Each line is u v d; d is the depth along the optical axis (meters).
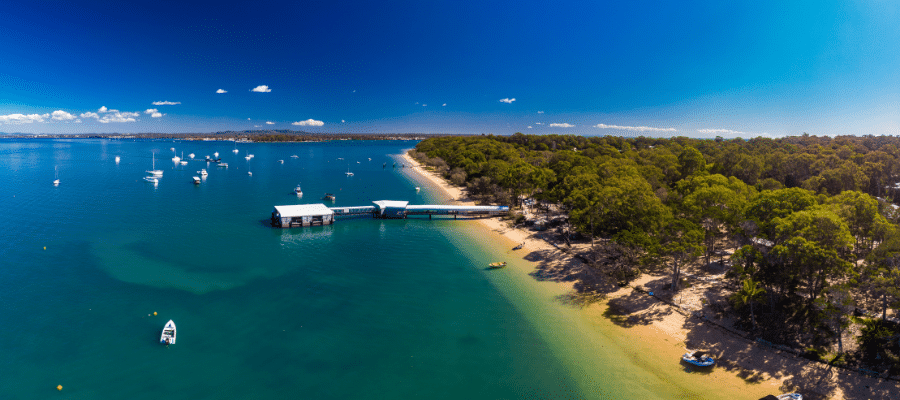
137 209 112.44
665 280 63.44
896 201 102.50
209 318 54.41
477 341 50.53
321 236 94.31
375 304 59.81
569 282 66.94
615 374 44.09
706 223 72.44
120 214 105.75
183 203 123.38
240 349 47.75
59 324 51.25
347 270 72.75
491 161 161.25
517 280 68.62
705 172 111.50
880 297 47.03
